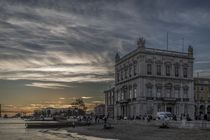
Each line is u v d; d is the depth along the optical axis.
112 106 141.25
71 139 59.25
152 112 104.00
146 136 54.94
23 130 97.69
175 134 52.62
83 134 72.06
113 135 62.31
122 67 121.19
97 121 111.94
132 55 111.06
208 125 55.16
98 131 73.81
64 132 82.38
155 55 107.00
